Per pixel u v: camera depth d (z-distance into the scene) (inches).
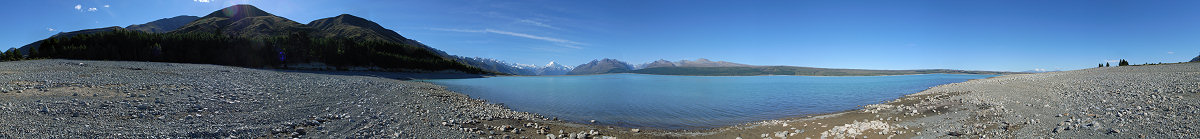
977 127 477.4
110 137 402.3
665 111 832.3
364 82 1482.5
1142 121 432.8
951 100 863.7
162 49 3553.2
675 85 1781.5
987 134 431.5
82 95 676.1
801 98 1117.7
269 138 449.4
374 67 3853.3
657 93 1311.5
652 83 2007.9
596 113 804.6
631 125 656.4
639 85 1834.4
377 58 3988.7
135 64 2122.3
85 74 1146.0
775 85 1734.7
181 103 650.2
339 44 4042.8
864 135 472.7
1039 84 1170.6
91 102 598.2
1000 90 1040.8
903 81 2078.0
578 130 583.2
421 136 492.1
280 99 794.2
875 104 927.0
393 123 564.1
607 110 853.8
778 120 693.9
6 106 513.7
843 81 2118.6
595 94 1272.1
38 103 554.3
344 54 3878.0
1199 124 385.7
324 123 547.2
